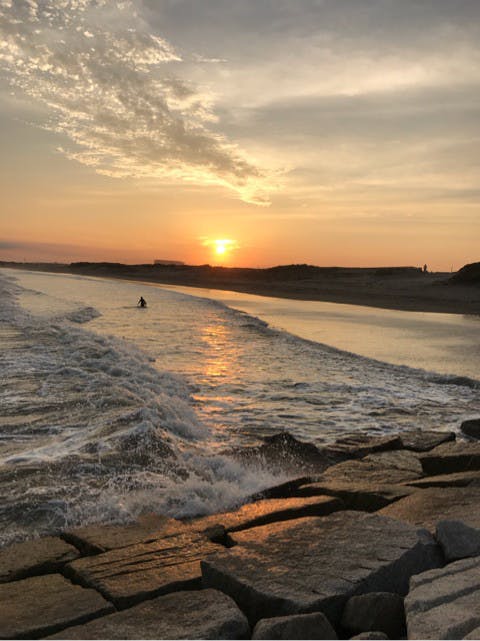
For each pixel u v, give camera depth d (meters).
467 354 21.05
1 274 124.38
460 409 12.47
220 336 24.80
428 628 3.13
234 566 3.98
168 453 7.61
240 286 93.38
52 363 15.40
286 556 4.11
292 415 11.65
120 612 3.53
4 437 8.72
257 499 6.17
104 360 15.98
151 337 24.05
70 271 194.00
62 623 3.48
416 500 5.63
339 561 4.00
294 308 46.66
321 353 20.31
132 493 6.09
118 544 4.68
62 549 4.70
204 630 3.28
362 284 87.19
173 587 3.95
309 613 3.46
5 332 21.83
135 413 9.73
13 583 4.07
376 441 9.08
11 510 5.59
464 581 3.62
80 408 10.46
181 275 145.75
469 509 5.30
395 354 20.81
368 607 3.49
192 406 12.18
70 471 6.77
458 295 60.06
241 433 10.07
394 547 4.17
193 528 5.03
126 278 133.50
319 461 8.33
